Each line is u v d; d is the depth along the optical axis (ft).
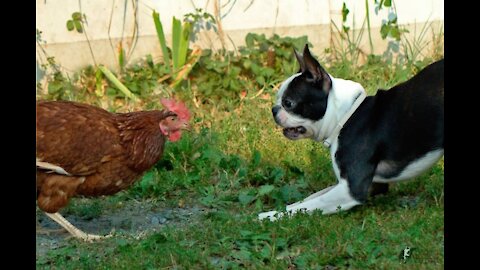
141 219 23.17
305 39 32.63
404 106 21.22
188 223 22.36
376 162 21.62
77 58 32.37
